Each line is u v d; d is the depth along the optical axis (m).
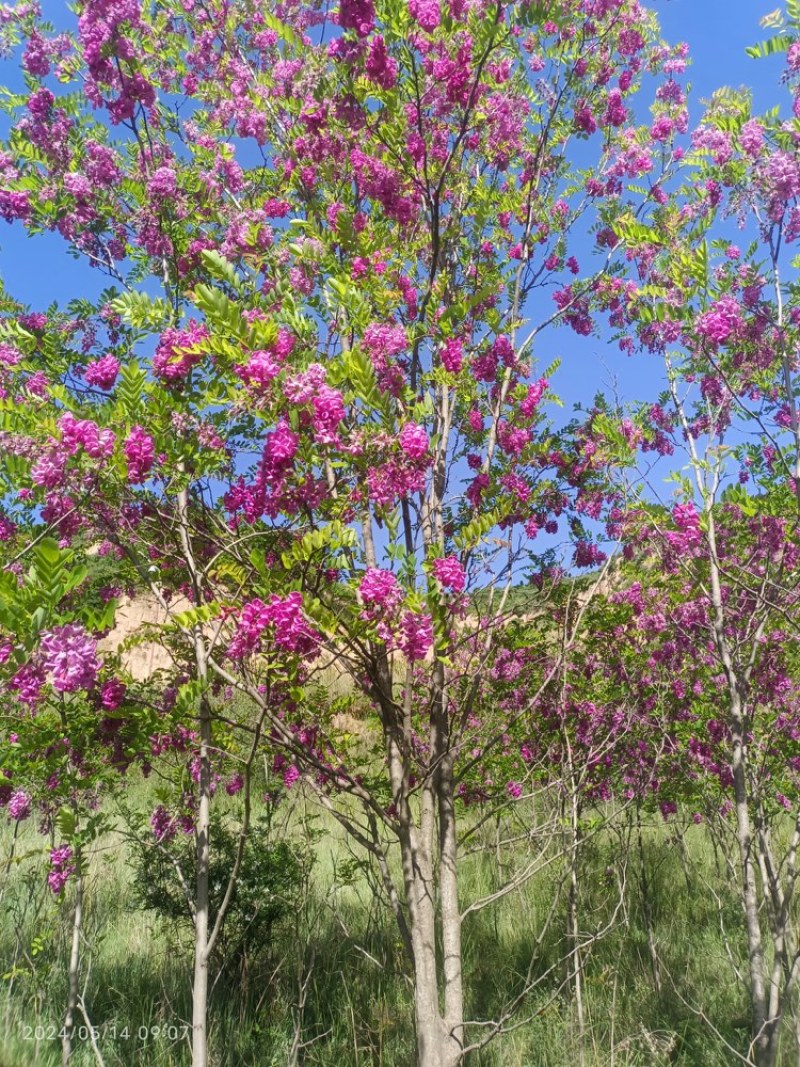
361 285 3.64
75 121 4.61
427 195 3.85
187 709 2.97
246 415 3.25
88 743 3.39
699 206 4.81
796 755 4.68
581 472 4.94
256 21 5.49
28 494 3.13
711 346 3.91
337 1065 3.82
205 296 2.70
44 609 2.20
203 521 3.59
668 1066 3.77
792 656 4.82
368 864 4.75
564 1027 4.01
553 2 3.71
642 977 4.71
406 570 2.80
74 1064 3.68
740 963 4.75
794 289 3.89
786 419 4.40
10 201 4.27
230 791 5.14
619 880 4.57
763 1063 3.39
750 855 3.82
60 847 3.63
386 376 3.17
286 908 4.99
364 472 2.87
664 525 4.45
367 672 3.15
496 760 4.62
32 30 4.51
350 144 4.33
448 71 3.79
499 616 3.75
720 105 4.20
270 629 2.69
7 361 3.94
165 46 5.16
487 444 4.52
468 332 4.35
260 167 5.12
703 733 5.03
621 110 5.25
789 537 4.30
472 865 6.57
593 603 4.93
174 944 5.03
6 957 4.65
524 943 5.31
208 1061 3.72
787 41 3.38
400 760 3.58
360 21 3.58
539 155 4.62
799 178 3.37
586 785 4.60
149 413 3.03
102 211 4.47
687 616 4.57
